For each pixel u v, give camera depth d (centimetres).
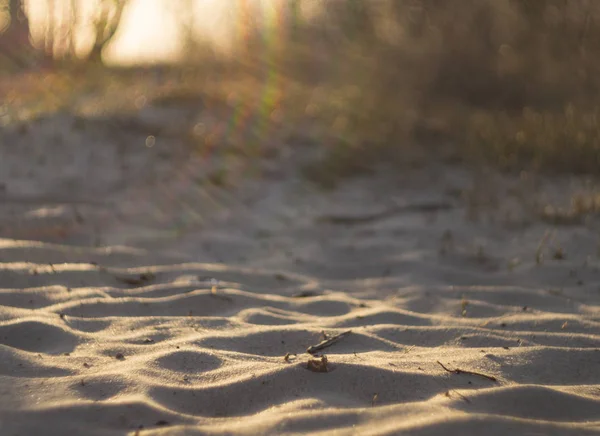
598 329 316
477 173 714
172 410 216
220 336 285
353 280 419
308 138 821
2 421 203
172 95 924
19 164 671
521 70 972
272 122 858
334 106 934
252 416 217
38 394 220
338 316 337
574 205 579
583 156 731
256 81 1042
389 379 241
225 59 1122
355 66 1023
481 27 990
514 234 527
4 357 246
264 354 276
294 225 562
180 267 404
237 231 540
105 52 1005
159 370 243
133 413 210
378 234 534
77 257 414
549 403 227
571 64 935
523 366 264
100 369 243
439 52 994
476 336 299
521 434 202
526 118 841
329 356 265
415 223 566
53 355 256
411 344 293
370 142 819
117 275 381
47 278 359
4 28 927
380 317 330
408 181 706
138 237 495
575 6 913
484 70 982
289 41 1097
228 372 245
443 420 206
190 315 325
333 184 691
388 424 206
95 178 657
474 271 439
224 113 870
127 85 984
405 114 916
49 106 847
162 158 726
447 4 992
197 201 617
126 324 298
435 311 351
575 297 379
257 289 383
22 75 931
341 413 213
